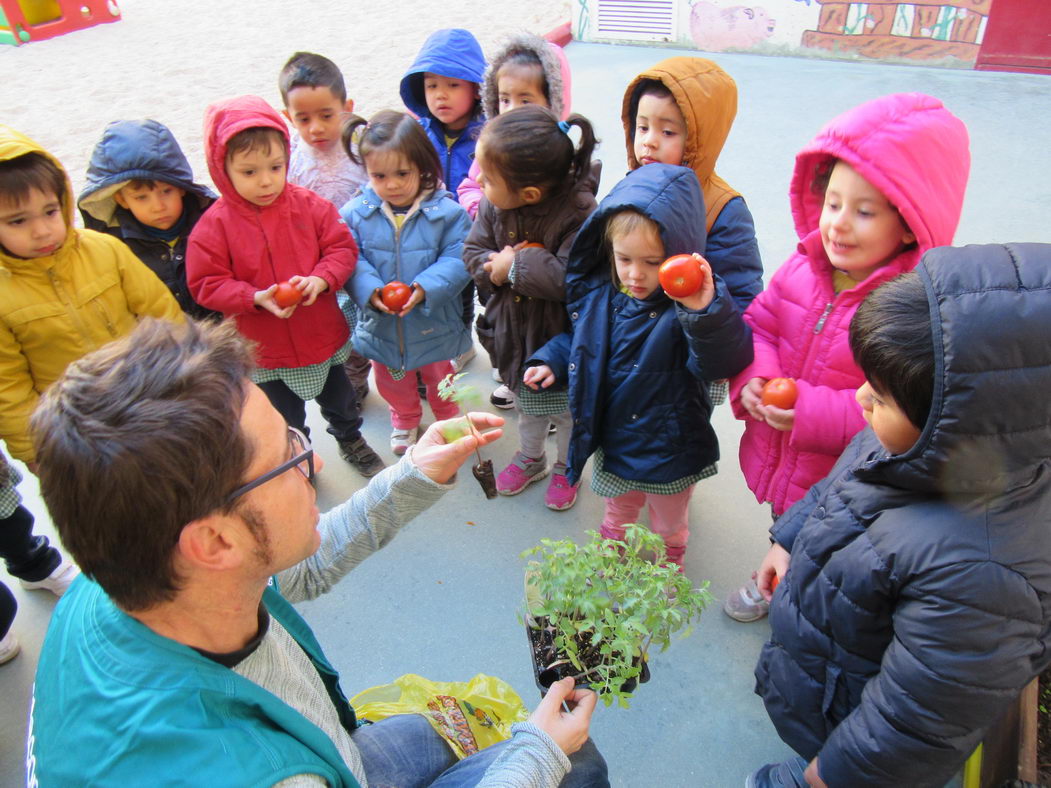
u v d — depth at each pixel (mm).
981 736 1307
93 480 791
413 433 3100
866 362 1230
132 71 7914
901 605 1302
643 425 2168
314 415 3371
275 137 2412
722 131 2328
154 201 2613
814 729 1597
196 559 861
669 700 2131
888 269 1778
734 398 2088
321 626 2402
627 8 7277
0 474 2145
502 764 1143
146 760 822
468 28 8328
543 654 1455
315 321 2662
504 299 2510
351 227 2822
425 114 3576
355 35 8531
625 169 5078
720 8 6867
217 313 2807
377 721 1460
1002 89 5727
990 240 4043
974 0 5879
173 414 807
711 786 1930
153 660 886
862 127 1702
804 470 2033
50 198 2070
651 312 2080
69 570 2545
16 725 2166
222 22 9531
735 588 2426
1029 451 1129
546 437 3016
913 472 1224
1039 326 1044
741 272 2270
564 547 1421
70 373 865
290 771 849
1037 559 1189
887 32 6305
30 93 7426
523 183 2234
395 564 2602
